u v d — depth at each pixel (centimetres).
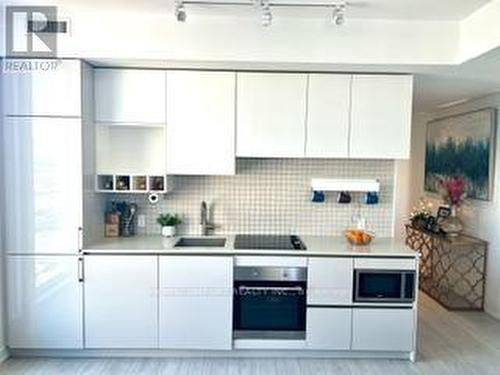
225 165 314
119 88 308
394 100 311
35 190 292
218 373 285
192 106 311
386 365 300
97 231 324
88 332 297
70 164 290
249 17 276
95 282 295
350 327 300
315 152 314
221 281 296
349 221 355
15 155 290
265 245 315
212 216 353
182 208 353
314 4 251
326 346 301
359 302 298
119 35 278
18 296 296
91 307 296
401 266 296
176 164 314
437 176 526
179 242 324
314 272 297
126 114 310
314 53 279
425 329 371
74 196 292
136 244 310
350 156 314
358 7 254
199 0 246
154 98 309
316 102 311
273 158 346
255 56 279
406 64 280
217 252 295
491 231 411
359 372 289
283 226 355
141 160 342
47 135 289
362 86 310
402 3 246
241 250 296
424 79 333
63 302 296
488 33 244
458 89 382
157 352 307
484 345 338
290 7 256
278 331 301
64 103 287
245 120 312
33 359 302
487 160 414
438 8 253
